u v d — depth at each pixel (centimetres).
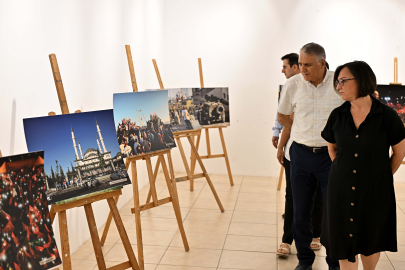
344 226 193
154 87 483
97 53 329
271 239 305
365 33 453
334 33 460
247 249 288
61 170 195
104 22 342
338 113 194
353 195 188
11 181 142
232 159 511
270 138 495
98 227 334
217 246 295
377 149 181
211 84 503
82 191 201
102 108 341
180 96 395
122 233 218
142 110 288
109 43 354
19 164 146
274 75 482
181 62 507
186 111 399
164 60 512
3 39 211
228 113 440
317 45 220
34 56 241
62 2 271
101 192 209
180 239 309
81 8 299
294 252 282
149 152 282
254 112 495
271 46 478
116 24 367
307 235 244
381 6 445
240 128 502
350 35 457
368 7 448
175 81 512
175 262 270
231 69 493
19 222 143
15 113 224
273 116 490
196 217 357
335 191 194
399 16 443
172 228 332
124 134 270
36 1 241
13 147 223
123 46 386
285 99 244
